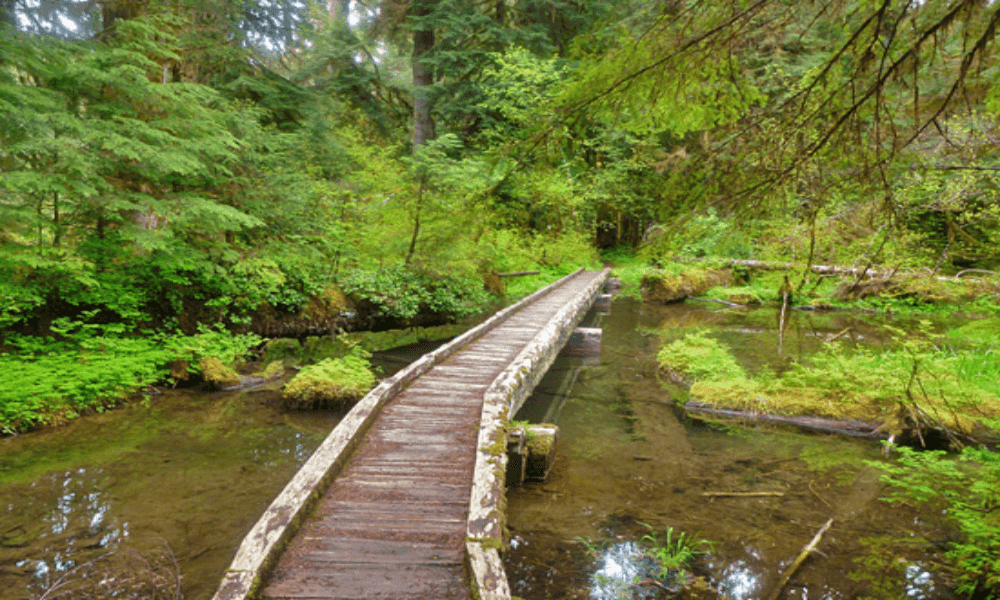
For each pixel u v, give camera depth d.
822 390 6.52
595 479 4.71
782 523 3.97
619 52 2.28
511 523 3.94
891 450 5.42
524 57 18.08
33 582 3.13
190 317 8.69
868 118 2.19
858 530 3.88
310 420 6.17
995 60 1.81
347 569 2.89
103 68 7.18
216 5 10.45
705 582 3.29
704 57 2.24
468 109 18.89
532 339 8.39
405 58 31.95
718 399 6.60
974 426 5.40
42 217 6.57
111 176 7.42
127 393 6.68
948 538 3.78
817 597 3.15
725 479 4.72
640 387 7.71
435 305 12.16
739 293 16.22
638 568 3.42
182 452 5.15
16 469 4.66
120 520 3.86
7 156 6.45
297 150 13.88
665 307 15.62
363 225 12.40
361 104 20.00
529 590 3.20
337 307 10.55
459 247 12.14
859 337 10.93
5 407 5.60
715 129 2.50
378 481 3.86
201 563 3.36
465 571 2.90
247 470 4.78
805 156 2.31
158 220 8.64
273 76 14.20
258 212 9.32
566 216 20.53
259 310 9.54
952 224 3.31
